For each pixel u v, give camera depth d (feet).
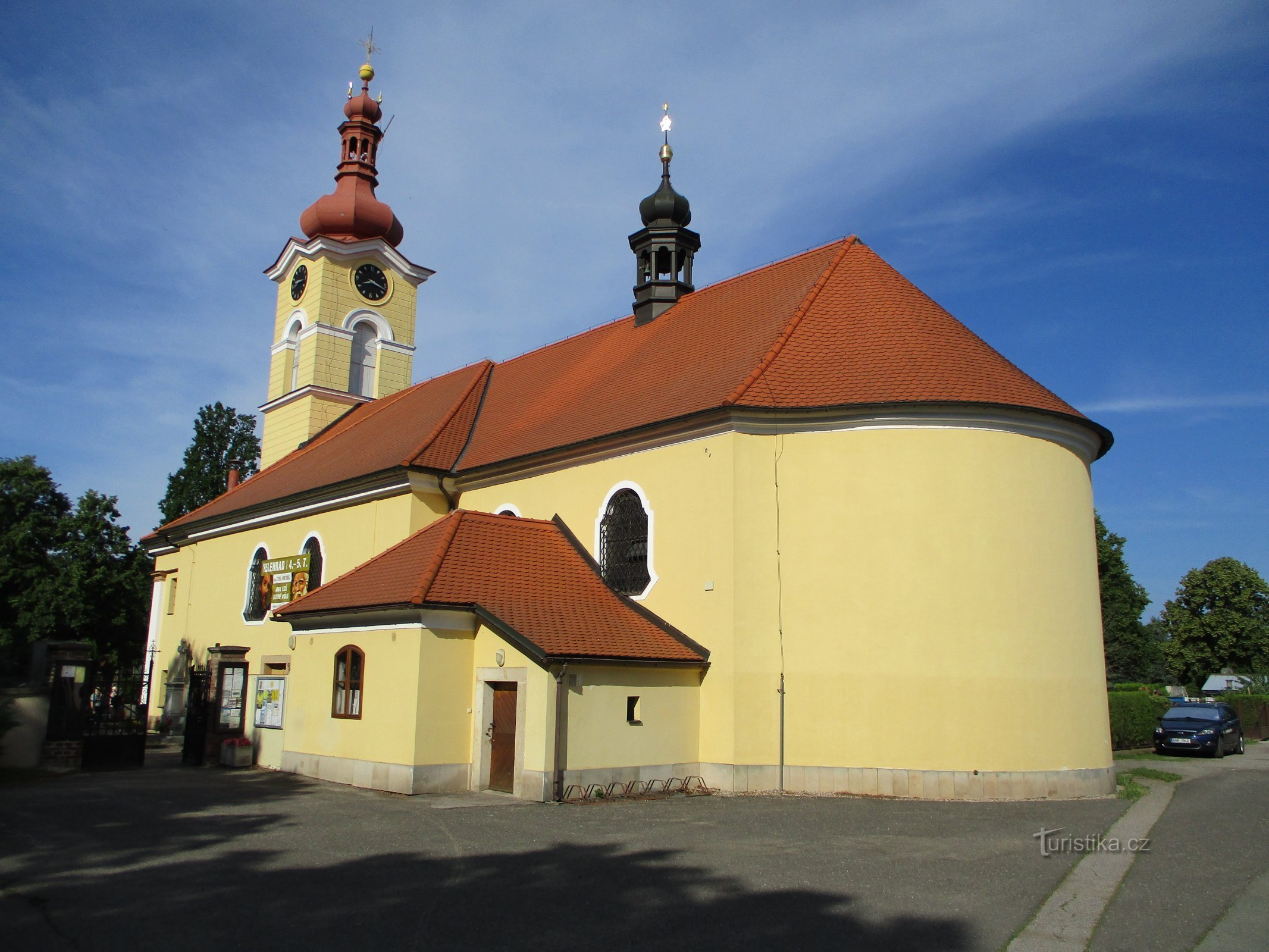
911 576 58.13
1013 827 45.39
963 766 56.18
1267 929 28.50
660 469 65.26
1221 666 235.20
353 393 122.72
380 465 85.87
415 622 57.41
